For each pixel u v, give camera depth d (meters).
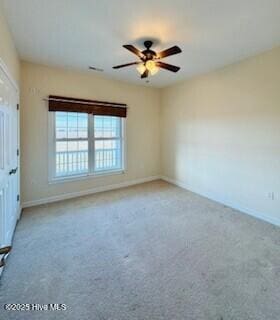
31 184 3.58
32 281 1.78
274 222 2.95
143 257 2.15
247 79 3.22
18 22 2.24
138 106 4.91
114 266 2.00
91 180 4.32
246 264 2.03
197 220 3.05
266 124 2.99
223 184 3.74
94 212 3.32
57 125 3.83
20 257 2.13
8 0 1.88
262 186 3.09
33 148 3.55
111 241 2.46
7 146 2.23
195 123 4.29
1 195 1.96
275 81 2.85
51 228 2.78
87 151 4.23
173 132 4.94
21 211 3.33
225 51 2.95
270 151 2.96
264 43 2.70
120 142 4.74
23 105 3.39
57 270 1.93
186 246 2.36
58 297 1.61
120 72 3.93
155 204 3.69
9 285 1.72
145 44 2.68
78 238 2.53
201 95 4.11
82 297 1.61
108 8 2.00
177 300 1.59
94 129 4.30
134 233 2.66
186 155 4.59
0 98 1.91
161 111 5.27
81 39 2.62
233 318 1.43
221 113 3.70
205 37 2.54
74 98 3.89
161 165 5.43
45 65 3.55
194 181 4.41
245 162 3.33
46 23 2.26
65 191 3.98
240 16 2.11
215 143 3.86
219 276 1.86
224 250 2.27
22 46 2.83
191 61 3.32
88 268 1.97
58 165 3.91
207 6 1.95
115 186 4.69
